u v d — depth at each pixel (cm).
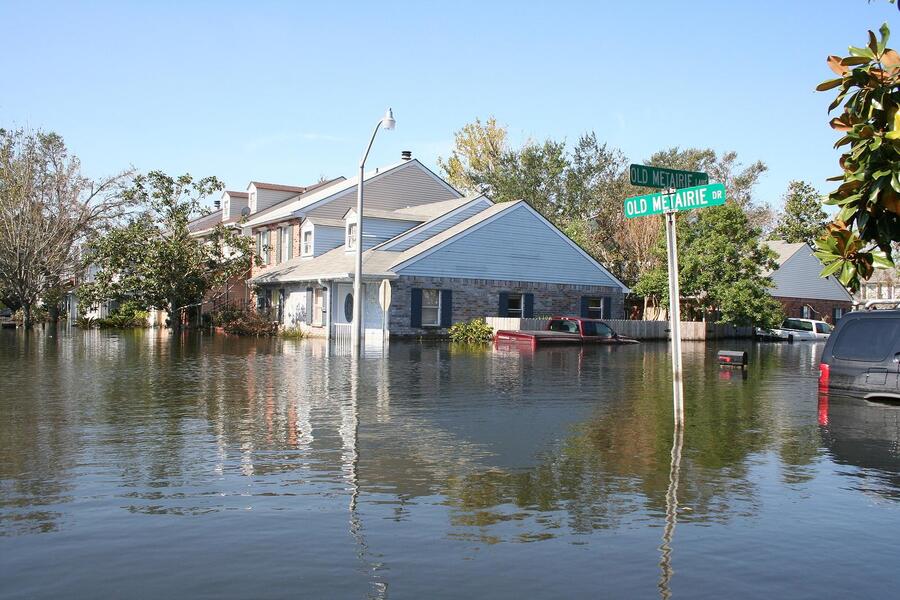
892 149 514
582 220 6362
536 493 638
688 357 2533
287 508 588
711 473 714
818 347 3562
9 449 812
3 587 426
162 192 4278
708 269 4100
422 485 664
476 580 439
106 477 687
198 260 4122
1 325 5134
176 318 4153
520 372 1812
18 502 601
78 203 4769
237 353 2416
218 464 744
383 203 4600
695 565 466
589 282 4159
